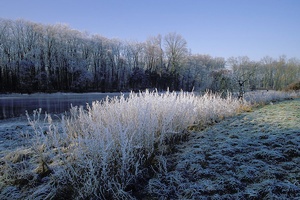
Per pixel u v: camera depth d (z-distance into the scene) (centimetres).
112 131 365
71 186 293
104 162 276
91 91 3841
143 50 5306
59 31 3947
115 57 4800
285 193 257
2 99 2370
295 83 2481
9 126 889
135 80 4562
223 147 422
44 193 283
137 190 293
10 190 299
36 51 3547
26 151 430
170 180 304
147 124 395
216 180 301
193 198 261
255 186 278
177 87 4988
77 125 500
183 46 5016
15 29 3638
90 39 4481
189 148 436
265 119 651
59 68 3716
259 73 4631
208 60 5844
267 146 407
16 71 3272
